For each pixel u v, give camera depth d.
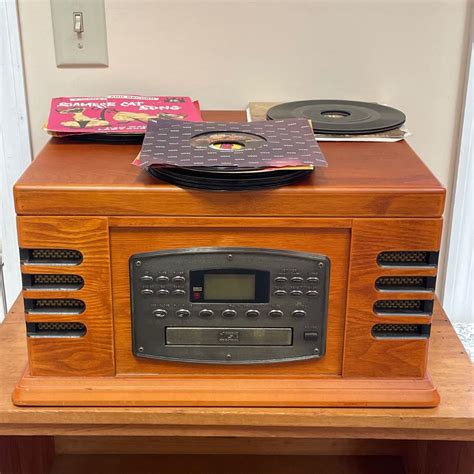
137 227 0.77
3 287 1.15
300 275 0.79
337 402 0.81
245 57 1.09
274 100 1.12
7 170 1.14
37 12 1.06
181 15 1.07
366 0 1.06
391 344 0.82
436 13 1.07
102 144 0.90
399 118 0.99
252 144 0.82
